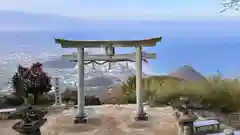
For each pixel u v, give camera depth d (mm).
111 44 8727
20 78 10562
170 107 10312
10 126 8578
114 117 9195
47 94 10992
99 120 8914
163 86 11812
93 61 9219
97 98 11695
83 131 7977
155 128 8094
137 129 8062
